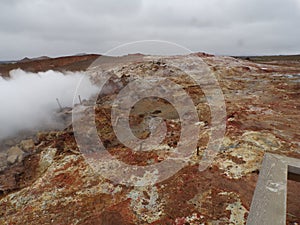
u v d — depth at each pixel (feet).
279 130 13.10
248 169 9.78
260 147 11.16
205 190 8.98
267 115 16.10
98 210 9.11
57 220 9.07
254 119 15.19
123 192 9.93
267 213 5.45
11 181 13.93
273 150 10.82
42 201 10.57
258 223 5.23
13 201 11.15
